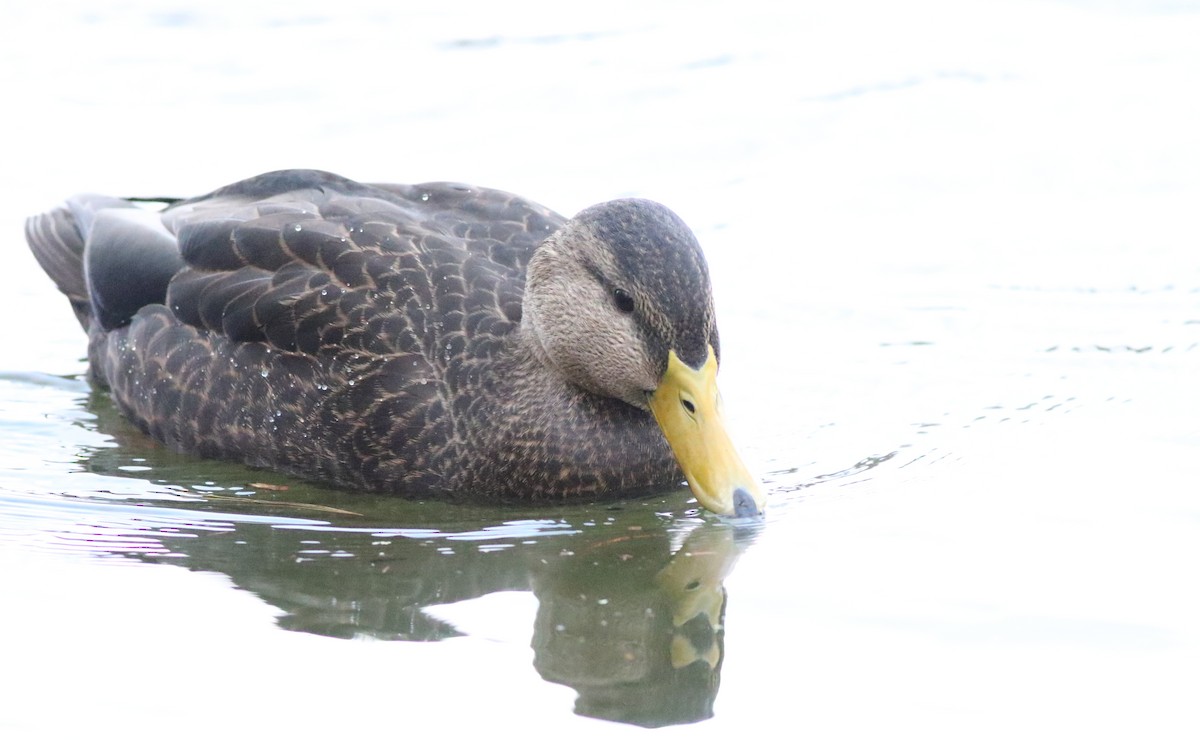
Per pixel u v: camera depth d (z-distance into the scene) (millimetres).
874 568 10625
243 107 19859
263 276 12727
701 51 21875
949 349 14797
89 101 19891
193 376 12883
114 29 21984
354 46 21812
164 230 13930
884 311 15594
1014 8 23406
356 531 11570
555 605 10375
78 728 8773
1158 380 13906
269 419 12492
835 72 21250
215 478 12602
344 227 12820
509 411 12086
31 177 18047
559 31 22516
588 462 12117
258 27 22312
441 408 12086
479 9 23234
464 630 10000
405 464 12156
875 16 23172
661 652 9727
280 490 12375
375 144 18906
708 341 11445
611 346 11633
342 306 12320
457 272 12445
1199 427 12883
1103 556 10617
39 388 14492
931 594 10203
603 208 11805
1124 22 22891
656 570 10875
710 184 18203
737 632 9836
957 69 21359
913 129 19594
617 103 20219
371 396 12133
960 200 17906
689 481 11422
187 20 22375
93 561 10914
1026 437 12867
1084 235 17031
